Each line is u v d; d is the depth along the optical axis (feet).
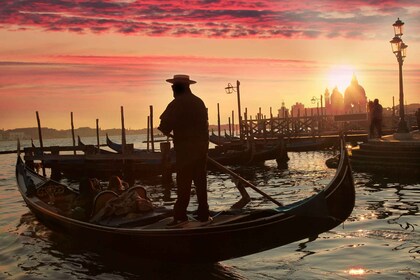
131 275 20.08
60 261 23.00
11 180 72.90
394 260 18.95
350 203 20.38
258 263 20.01
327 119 132.98
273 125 114.73
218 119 107.55
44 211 29.58
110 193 25.08
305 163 83.46
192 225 19.93
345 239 22.88
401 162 50.29
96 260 22.80
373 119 67.46
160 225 21.33
